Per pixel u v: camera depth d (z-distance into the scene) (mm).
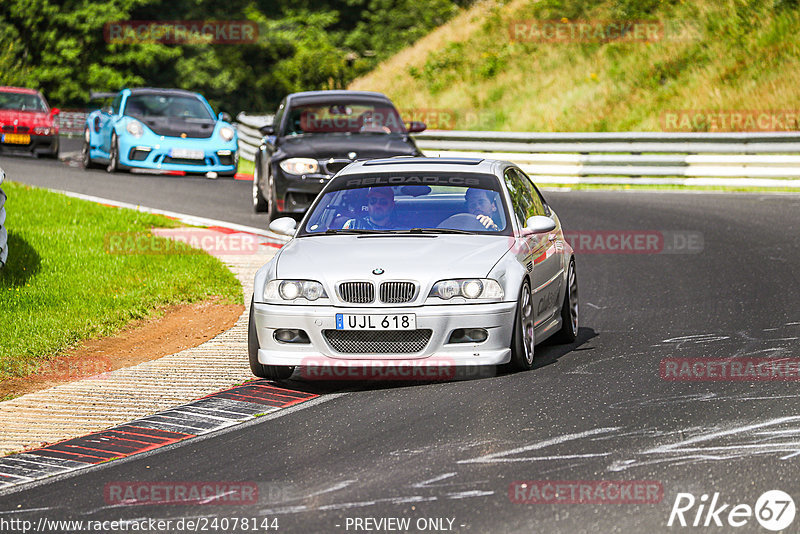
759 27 107625
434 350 28703
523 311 30156
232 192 74500
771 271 46969
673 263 50094
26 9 180375
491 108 115812
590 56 117188
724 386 27484
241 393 29141
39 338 35094
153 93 85500
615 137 84938
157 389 29875
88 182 76938
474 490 20109
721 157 81875
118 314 39281
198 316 40469
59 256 47750
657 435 23219
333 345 29016
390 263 29281
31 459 23875
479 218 32406
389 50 192625
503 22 133750
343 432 24609
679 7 116562
